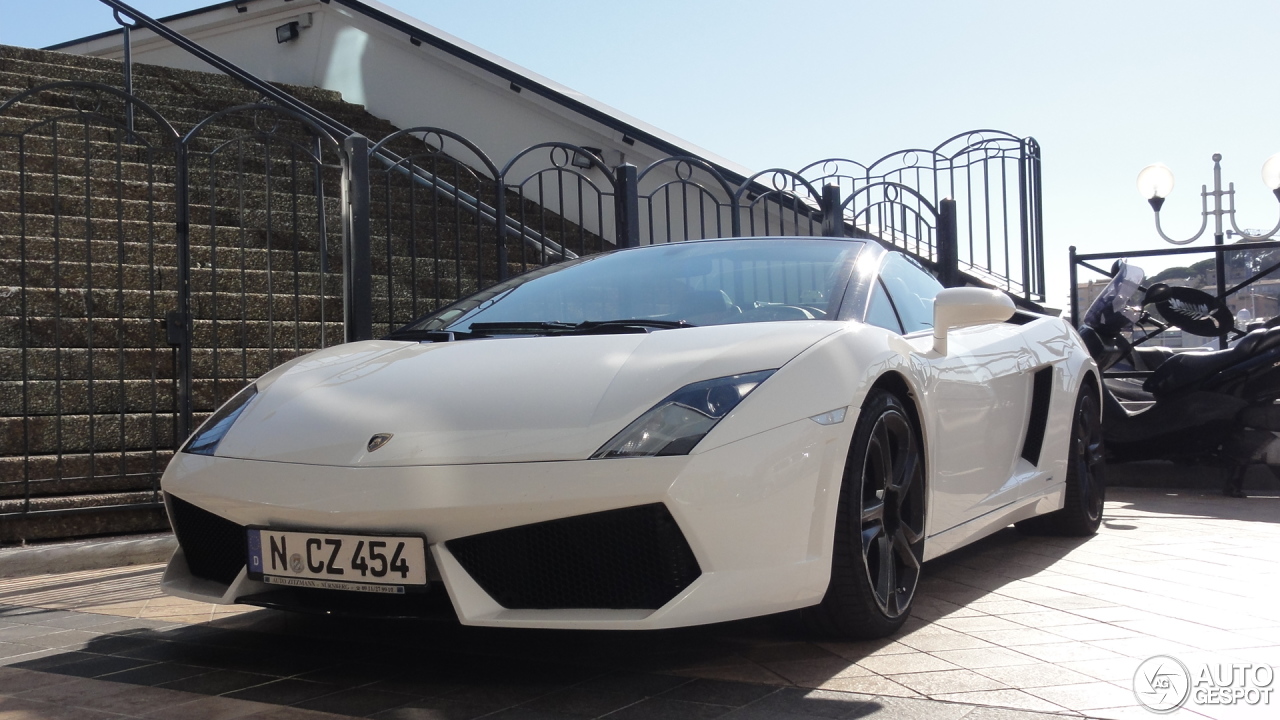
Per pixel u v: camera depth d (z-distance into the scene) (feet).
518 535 6.89
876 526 8.04
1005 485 10.72
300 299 18.37
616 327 8.57
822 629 7.95
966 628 8.47
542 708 6.65
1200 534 12.96
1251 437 16.01
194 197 21.81
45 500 12.84
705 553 6.75
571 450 6.80
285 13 36.40
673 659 7.74
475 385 7.57
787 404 7.25
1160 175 25.29
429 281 21.25
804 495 7.19
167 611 9.95
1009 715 6.31
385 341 9.55
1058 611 8.99
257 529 7.40
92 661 8.12
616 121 27.71
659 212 27.71
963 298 9.37
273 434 7.71
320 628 9.08
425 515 6.78
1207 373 16.15
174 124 25.67
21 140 13.37
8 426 13.55
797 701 6.65
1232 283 21.43
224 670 7.77
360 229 14.20
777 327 8.04
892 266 10.43
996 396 10.55
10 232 17.90
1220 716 6.24
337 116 31.48
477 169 30.89
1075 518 12.69
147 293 16.65
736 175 26.00
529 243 24.14
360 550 6.99
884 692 6.81
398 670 7.66
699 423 6.93
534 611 6.88
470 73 30.83
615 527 6.81
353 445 7.24
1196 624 8.46
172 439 14.65
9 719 6.67
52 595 10.84
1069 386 12.44
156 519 13.43
